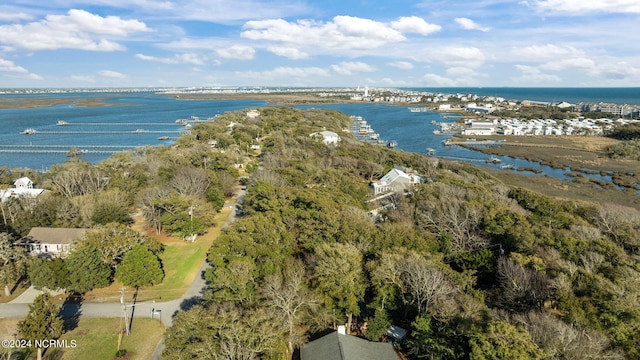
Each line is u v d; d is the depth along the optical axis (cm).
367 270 5341
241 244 5569
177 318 4006
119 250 6056
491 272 5988
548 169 17800
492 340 3397
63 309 5250
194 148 13488
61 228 7156
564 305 4559
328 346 4125
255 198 7900
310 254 5859
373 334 4519
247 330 3794
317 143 16038
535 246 6391
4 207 8181
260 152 16288
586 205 9856
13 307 5256
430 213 7794
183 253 7062
